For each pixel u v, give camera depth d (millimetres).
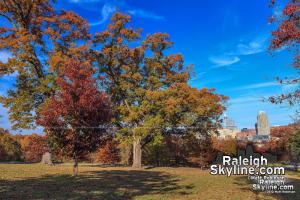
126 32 30312
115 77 31641
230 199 12172
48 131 16281
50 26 31000
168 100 28172
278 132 38531
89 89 16375
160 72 31484
